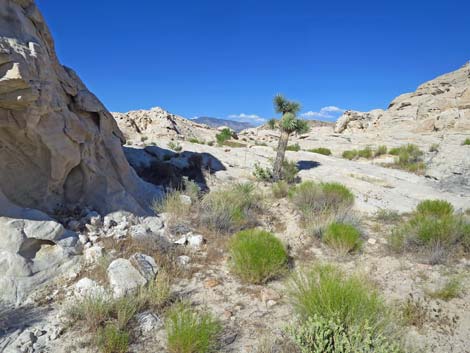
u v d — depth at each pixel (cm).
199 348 341
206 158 1377
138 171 1159
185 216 765
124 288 437
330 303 347
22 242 479
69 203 673
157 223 722
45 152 591
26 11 568
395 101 3588
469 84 2767
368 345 291
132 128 3303
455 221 655
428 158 1625
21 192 582
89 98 757
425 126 2592
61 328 375
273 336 377
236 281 507
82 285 452
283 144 1240
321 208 856
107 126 820
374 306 346
